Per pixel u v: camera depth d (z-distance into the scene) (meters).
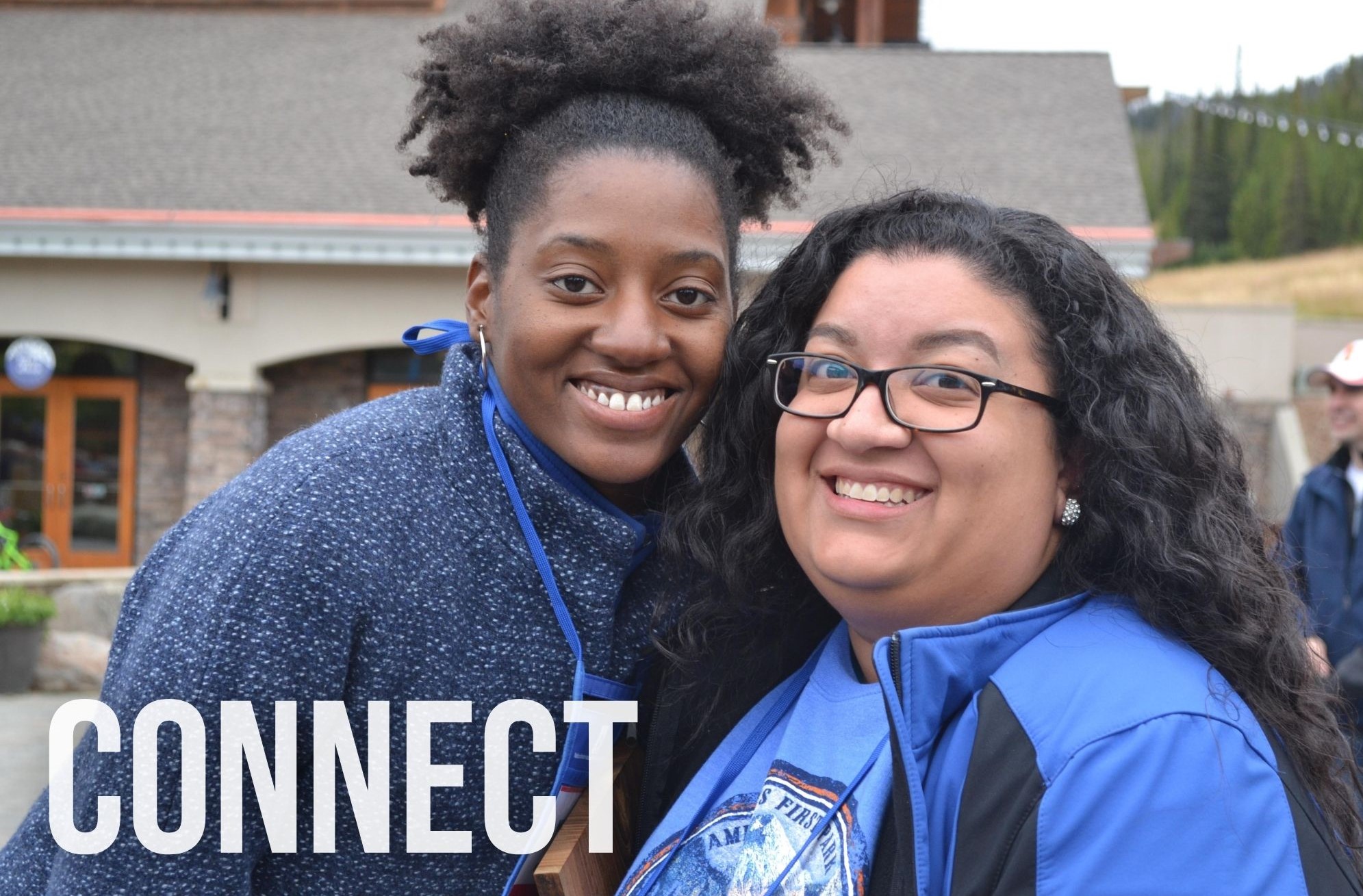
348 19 16.05
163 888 1.46
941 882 1.34
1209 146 53.75
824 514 1.54
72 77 14.50
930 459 1.46
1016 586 1.51
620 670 1.78
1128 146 12.90
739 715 1.77
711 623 1.79
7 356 12.07
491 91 1.72
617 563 1.70
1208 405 1.59
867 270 1.55
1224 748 1.27
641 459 1.70
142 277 11.88
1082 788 1.25
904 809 1.35
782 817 1.53
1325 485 4.18
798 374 1.60
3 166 12.38
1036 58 15.10
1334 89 56.16
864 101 13.94
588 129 1.67
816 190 10.69
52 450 13.34
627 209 1.62
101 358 13.34
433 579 1.58
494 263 1.74
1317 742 1.47
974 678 1.42
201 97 14.00
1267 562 1.58
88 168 12.36
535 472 1.66
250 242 11.22
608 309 1.64
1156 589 1.49
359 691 1.54
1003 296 1.49
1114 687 1.32
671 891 1.58
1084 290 1.52
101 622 9.13
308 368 12.44
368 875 1.58
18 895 1.60
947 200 1.60
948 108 13.80
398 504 1.58
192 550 1.55
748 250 2.10
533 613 1.65
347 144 12.84
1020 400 1.47
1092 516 1.52
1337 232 49.88
